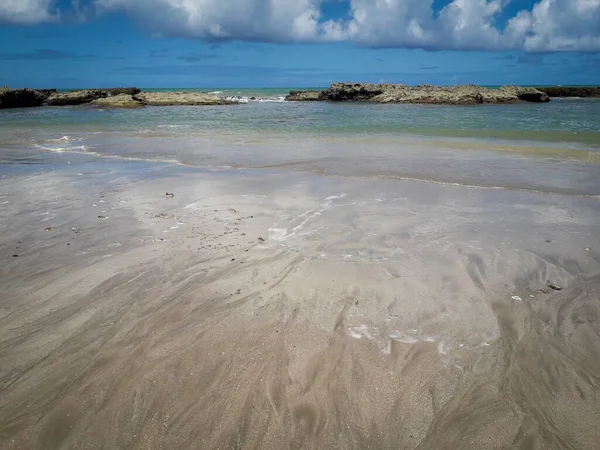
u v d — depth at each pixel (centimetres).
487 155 1304
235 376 371
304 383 364
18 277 549
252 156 1350
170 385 362
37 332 435
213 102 4831
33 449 303
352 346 410
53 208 830
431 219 738
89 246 642
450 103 4391
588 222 722
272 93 8538
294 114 3259
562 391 353
